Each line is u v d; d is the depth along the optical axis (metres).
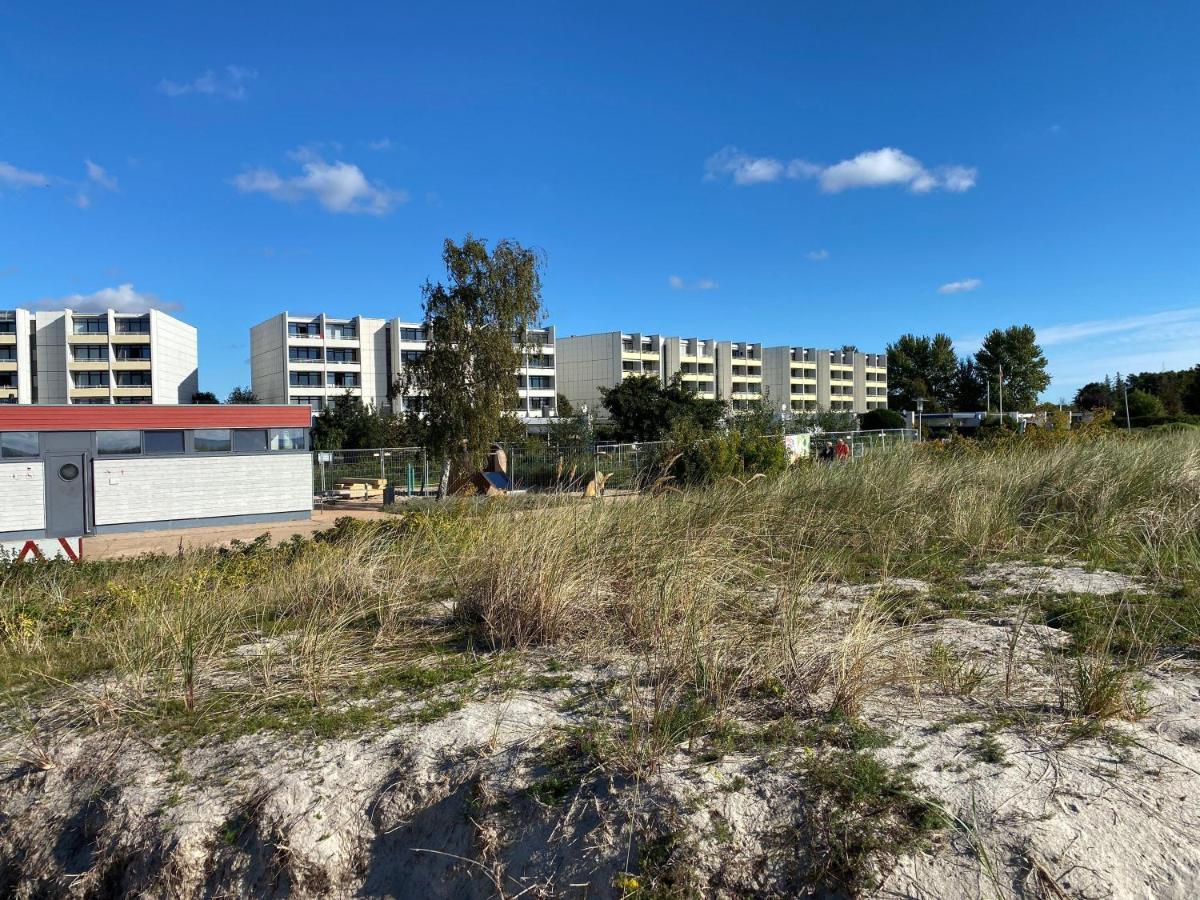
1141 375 80.31
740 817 2.67
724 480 8.22
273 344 92.62
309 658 4.48
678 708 3.41
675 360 105.56
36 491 19.16
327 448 56.19
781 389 115.38
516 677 4.05
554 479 8.52
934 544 6.92
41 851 3.27
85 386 85.94
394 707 3.78
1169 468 8.44
